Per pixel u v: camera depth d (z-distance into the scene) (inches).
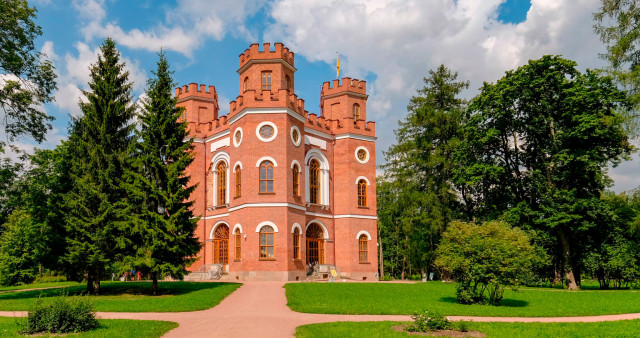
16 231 1621.6
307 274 1509.6
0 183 1131.3
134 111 1098.7
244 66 1572.3
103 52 1103.0
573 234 1485.0
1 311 752.3
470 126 1595.7
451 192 1800.0
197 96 1766.7
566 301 940.6
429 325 553.3
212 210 1587.1
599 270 1502.2
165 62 1083.3
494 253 834.8
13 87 1057.5
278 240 1360.7
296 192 1464.1
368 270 1647.4
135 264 953.5
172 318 658.8
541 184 1450.5
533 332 545.3
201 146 1663.4
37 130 1136.8
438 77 1846.7
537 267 1470.2
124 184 986.7
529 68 1466.5
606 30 872.9
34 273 1734.7
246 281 1299.2
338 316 687.1
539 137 1518.2
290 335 521.3
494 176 1483.8
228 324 601.0
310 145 1604.3
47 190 1187.3
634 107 844.0
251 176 1393.9
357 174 1691.7
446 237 908.6
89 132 1047.0
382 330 546.0
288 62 1567.4
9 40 1037.8
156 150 1041.5
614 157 1448.1
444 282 1486.2
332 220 1651.1
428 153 1761.8
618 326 596.1
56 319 534.3
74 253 953.5
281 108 1428.4
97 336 505.7
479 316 706.2
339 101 1771.7
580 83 1428.4
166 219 1019.9
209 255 1567.4
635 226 1200.2
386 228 2564.0
